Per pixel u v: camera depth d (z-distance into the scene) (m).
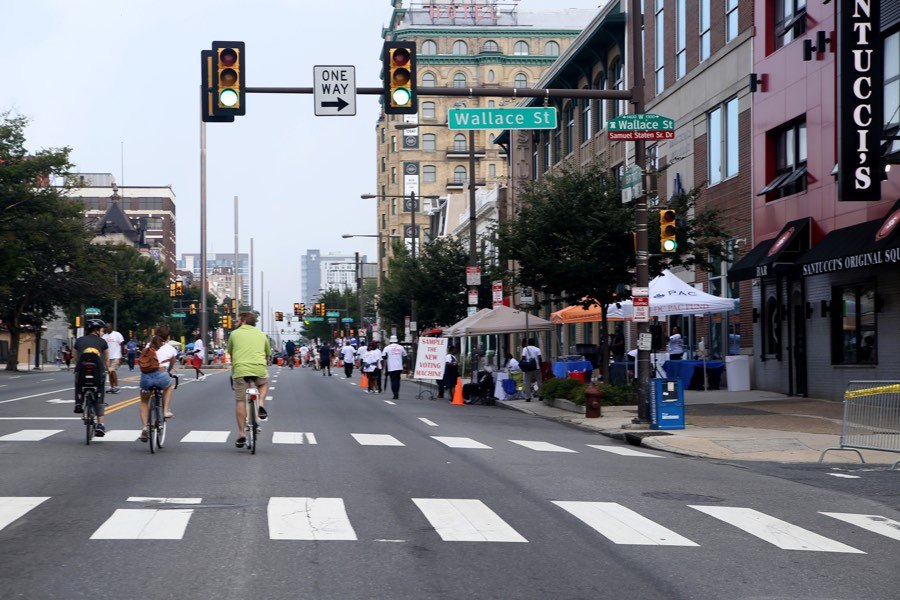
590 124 46.91
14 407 25.38
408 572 7.48
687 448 17.16
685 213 27.44
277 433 18.80
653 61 38.84
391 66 18.38
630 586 7.20
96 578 7.15
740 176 31.03
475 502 10.79
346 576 7.31
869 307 24.06
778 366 28.31
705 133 33.81
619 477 13.22
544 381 32.06
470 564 7.80
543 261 26.73
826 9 25.67
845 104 21.06
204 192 68.50
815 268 24.14
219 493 11.09
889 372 23.00
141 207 176.75
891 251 20.78
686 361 30.47
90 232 68.31
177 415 23.05
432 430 20.45
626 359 34.50
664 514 10.30
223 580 7.12
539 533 9.12
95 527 9.04
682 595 6.99
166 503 10.38
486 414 26.36
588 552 8.34
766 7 29.19
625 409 24.64
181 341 125.00
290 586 6.98
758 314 29.55
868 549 8.80
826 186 25.59
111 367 30.25
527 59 117.06
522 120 19.84
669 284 28.62
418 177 120.56
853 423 15.60
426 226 120.56
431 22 117.56
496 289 34.69
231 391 34.69
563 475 13.27
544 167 56.66
